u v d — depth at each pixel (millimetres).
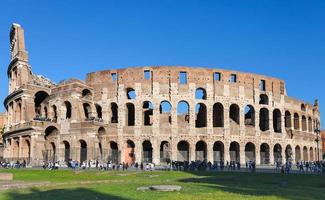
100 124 102312
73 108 103125
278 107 115938
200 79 106875
